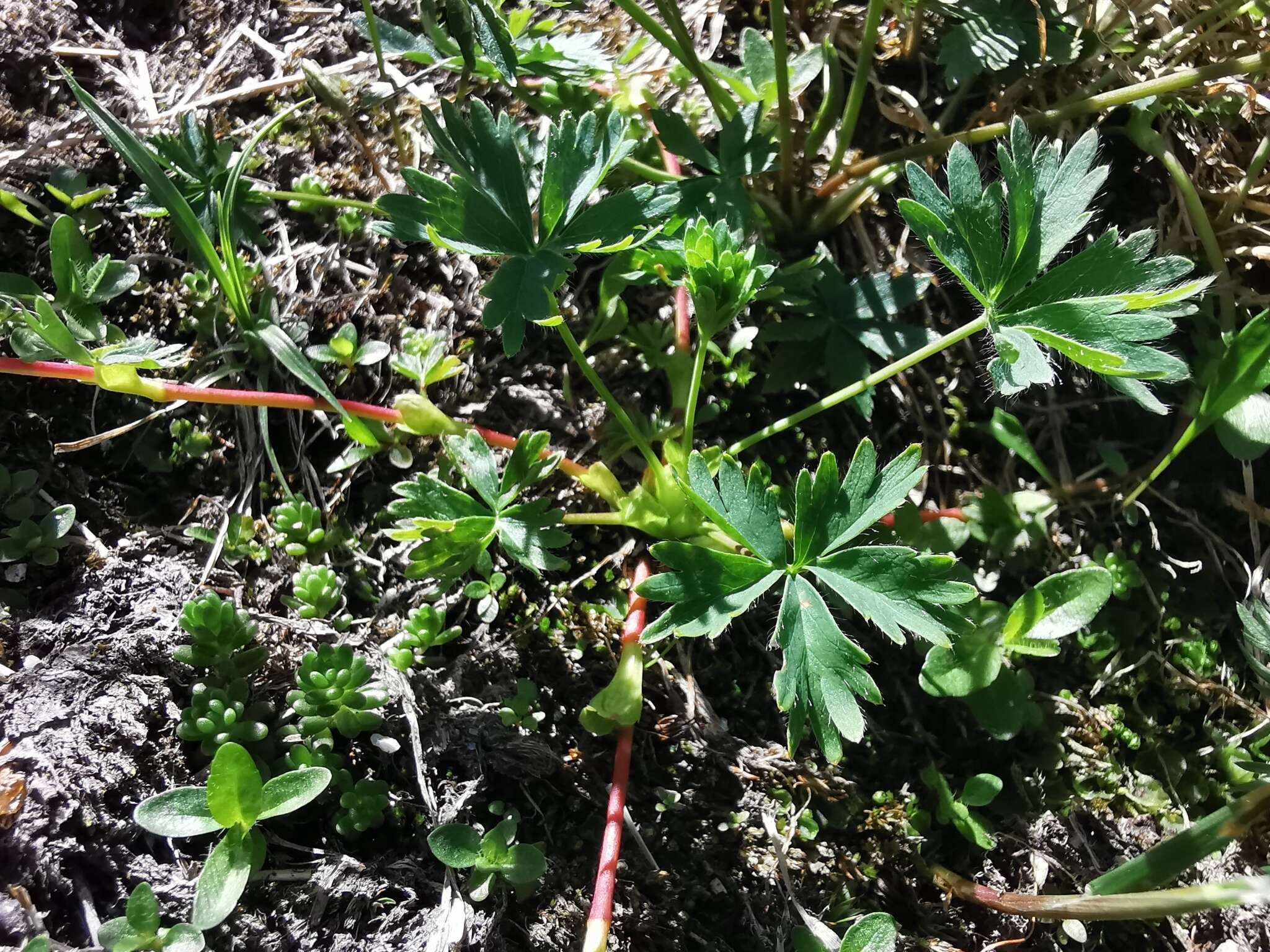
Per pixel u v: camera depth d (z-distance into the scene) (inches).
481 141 4.8
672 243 5.2
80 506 5.1
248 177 5.9
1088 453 6.3
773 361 5.9
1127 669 5.8
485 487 5.0
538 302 4.7
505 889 4.6
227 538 5.2
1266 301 6.2
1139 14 6.3
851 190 6.2
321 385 5.1
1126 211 6.6
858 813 5.3
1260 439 5.7
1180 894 4.2
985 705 5.3
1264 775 5.0
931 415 6.3
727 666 5.5
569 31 6.7
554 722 5.1
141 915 3.9
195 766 4.5
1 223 5.6
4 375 5.2
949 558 4.4
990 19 6.1
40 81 5.9
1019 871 5.3
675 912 4.9
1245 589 6.1
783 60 5.4
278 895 4.3
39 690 4.3
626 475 5.8
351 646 4.9
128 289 5.5
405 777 4.8
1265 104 6.3
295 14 6.6
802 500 4.5
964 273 4.7
